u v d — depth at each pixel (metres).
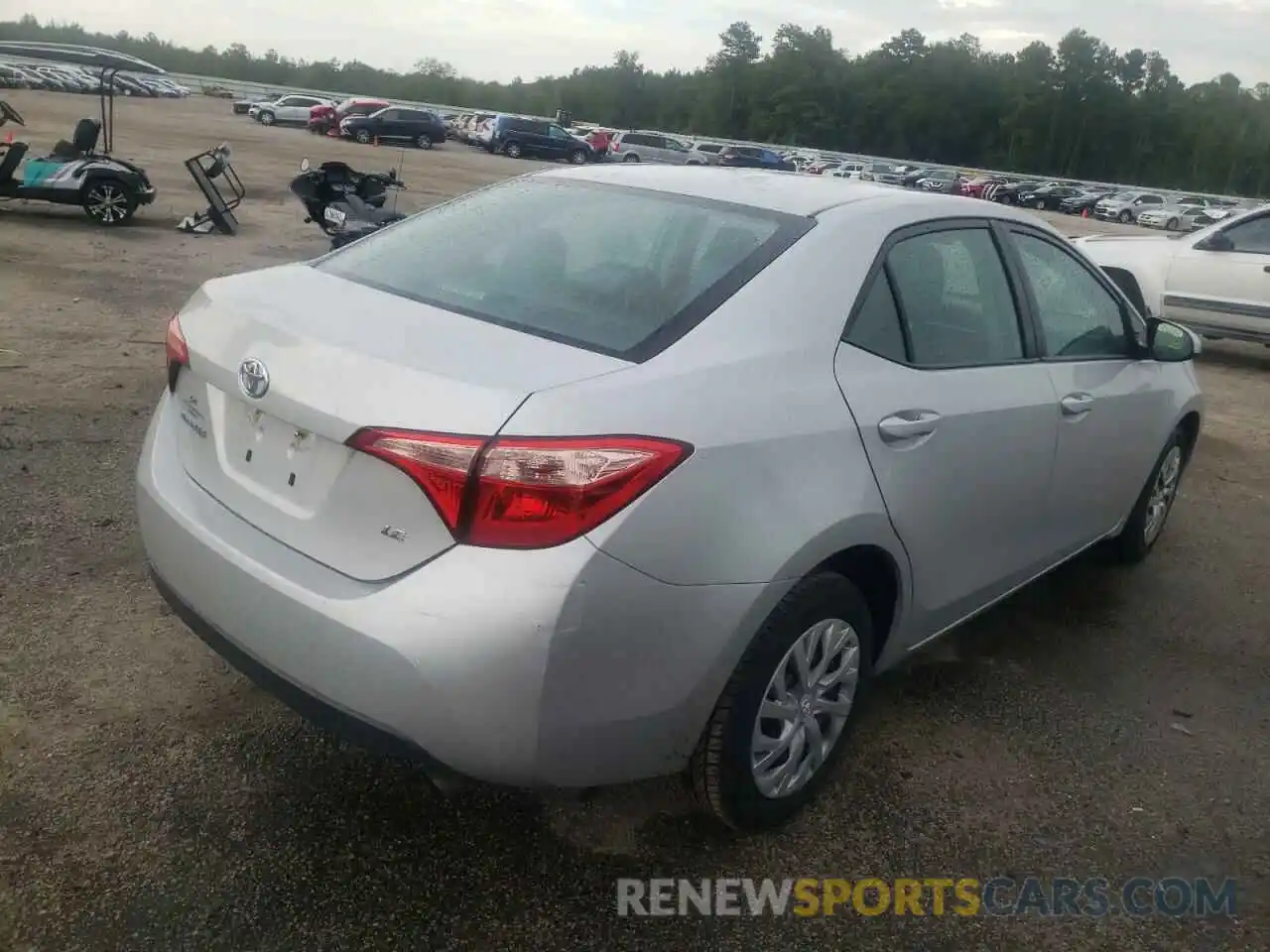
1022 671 3.99
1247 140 113.31
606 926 2.57
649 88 122.31
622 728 2.39
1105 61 113.94
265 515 2.56
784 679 2.73
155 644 3.56
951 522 3.21
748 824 2.83
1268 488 6.65
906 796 3.17
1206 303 10.63
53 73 55.12
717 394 2.50
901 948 2.60
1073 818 3.14
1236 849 3.07
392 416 2.29
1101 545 4.96
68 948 2.35
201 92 72.69
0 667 3.33
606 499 2.24
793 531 2.55
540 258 3.00
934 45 120.38
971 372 3.30
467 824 2.87
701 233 3.01
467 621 2.21
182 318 2.95
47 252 11.20
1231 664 4.20
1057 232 4.01
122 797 2.83
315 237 14.28
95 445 5.32
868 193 3.36
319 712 2.41
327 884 2.61
